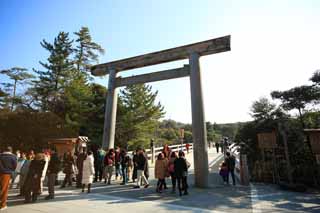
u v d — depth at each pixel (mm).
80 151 12992
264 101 19797
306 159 14547
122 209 7293
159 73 13781
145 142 26234
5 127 23422
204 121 12008
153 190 10570
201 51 12625
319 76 15617
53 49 30875
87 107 25094
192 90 12367
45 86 29156
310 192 11125
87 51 34312
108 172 12359
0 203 7320
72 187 11453
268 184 13500
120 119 25516
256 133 18453
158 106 27094
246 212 7086
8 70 33344
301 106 16672
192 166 19016
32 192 8875
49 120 24500
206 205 7859
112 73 15438
